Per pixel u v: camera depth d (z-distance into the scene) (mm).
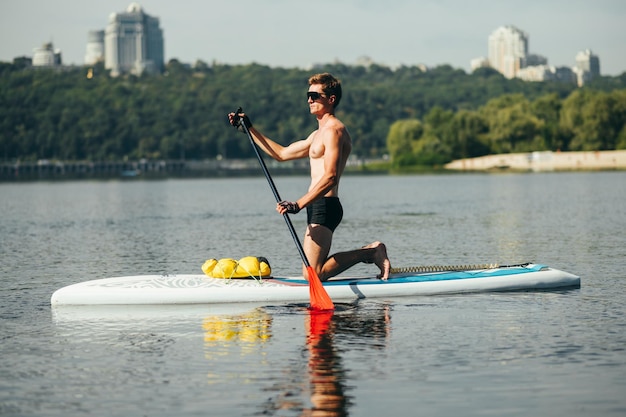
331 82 15812
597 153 153625
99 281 16578
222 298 16000
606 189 65875
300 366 11719
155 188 102062
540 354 12195
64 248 27516
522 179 98125
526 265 18000
